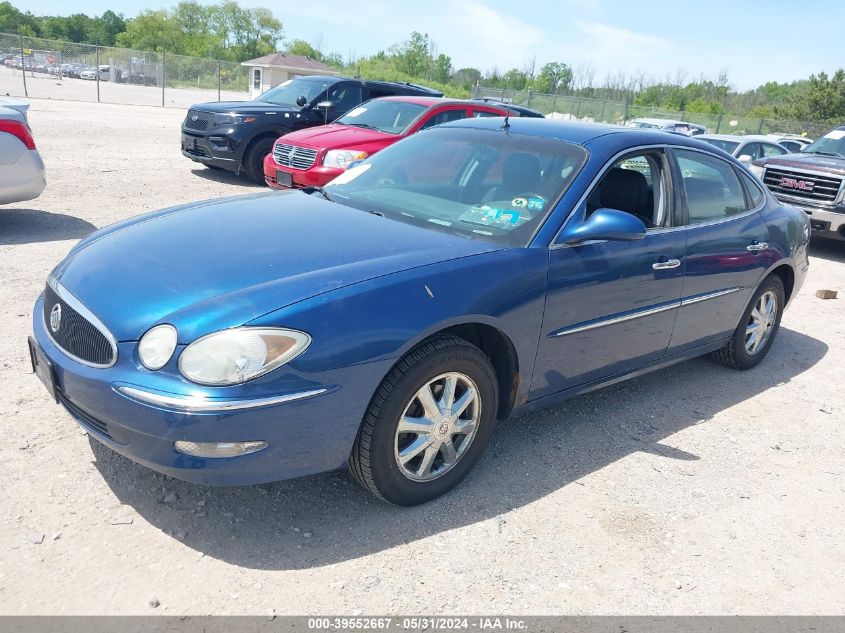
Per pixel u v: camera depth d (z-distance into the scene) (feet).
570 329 11.48
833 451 13.47
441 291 9.60
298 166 29.86
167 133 55.57
